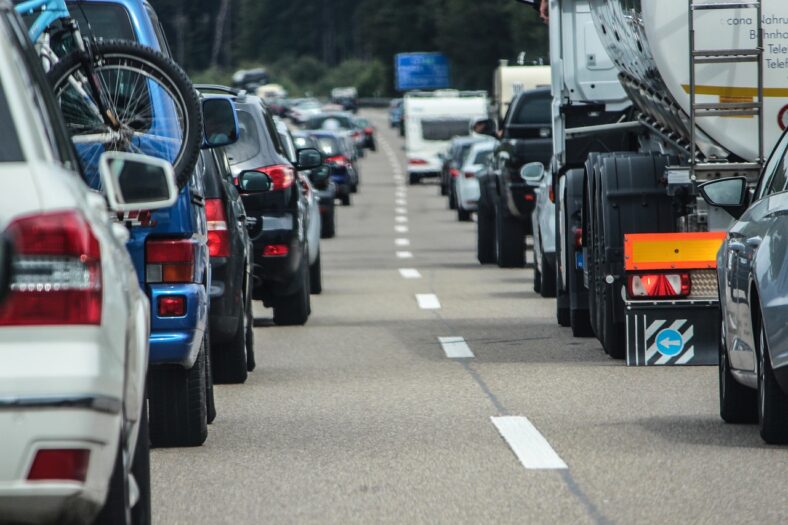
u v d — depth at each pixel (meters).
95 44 20.77
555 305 45.69
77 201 12.12
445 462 20.58
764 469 19.81
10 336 11.78
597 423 23.75
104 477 12.15
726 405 23.58
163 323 20.67
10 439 11.71
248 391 28.09
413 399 26.72
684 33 30.67
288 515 17.42
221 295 27.97
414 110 167.75
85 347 11.93
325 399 26.91
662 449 21.34
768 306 20.52
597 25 38.47
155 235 20.78
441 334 37.97
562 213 38.25
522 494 18.45
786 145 22.62
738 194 24.25
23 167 12.00
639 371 30.09
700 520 16.88
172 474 20.02
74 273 11.91
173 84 20.98
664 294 30.61
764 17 30.19
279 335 38.22
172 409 21.98
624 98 39.31
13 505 11.78
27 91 12.42
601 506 17.70
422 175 167.62
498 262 62.47
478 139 122.94
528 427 23.42
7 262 11.20
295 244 38.50
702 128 30.69
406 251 75.19
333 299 48.84
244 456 21.27
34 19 20.47
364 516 17.33
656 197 31.69
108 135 20.70
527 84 97.00
